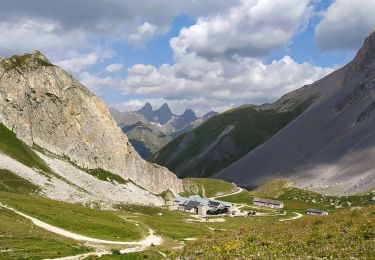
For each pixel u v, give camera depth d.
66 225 90.62
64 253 56.56
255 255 34.69
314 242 38.12
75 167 197.88
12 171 143.62
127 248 76.62
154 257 58.31
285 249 36.59
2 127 176.00
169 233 117.56
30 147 181.75
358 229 38.75
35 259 51.19
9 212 86.50
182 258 39.50
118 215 139.88
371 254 30.50
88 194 168.88
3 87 186.75
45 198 129.75
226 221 190.12
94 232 92.25
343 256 31.66
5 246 56.50
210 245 42.94
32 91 198.25
